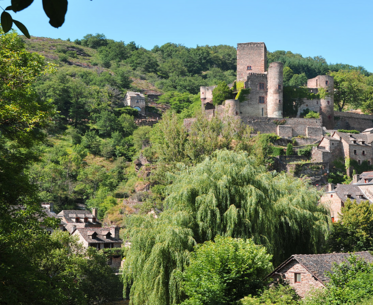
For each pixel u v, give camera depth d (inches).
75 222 3068.4
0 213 868.0
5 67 1005.2
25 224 927.7
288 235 1599.4
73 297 1083.3
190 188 1461.6
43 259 1504.7
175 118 2834.6
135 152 5032.0
